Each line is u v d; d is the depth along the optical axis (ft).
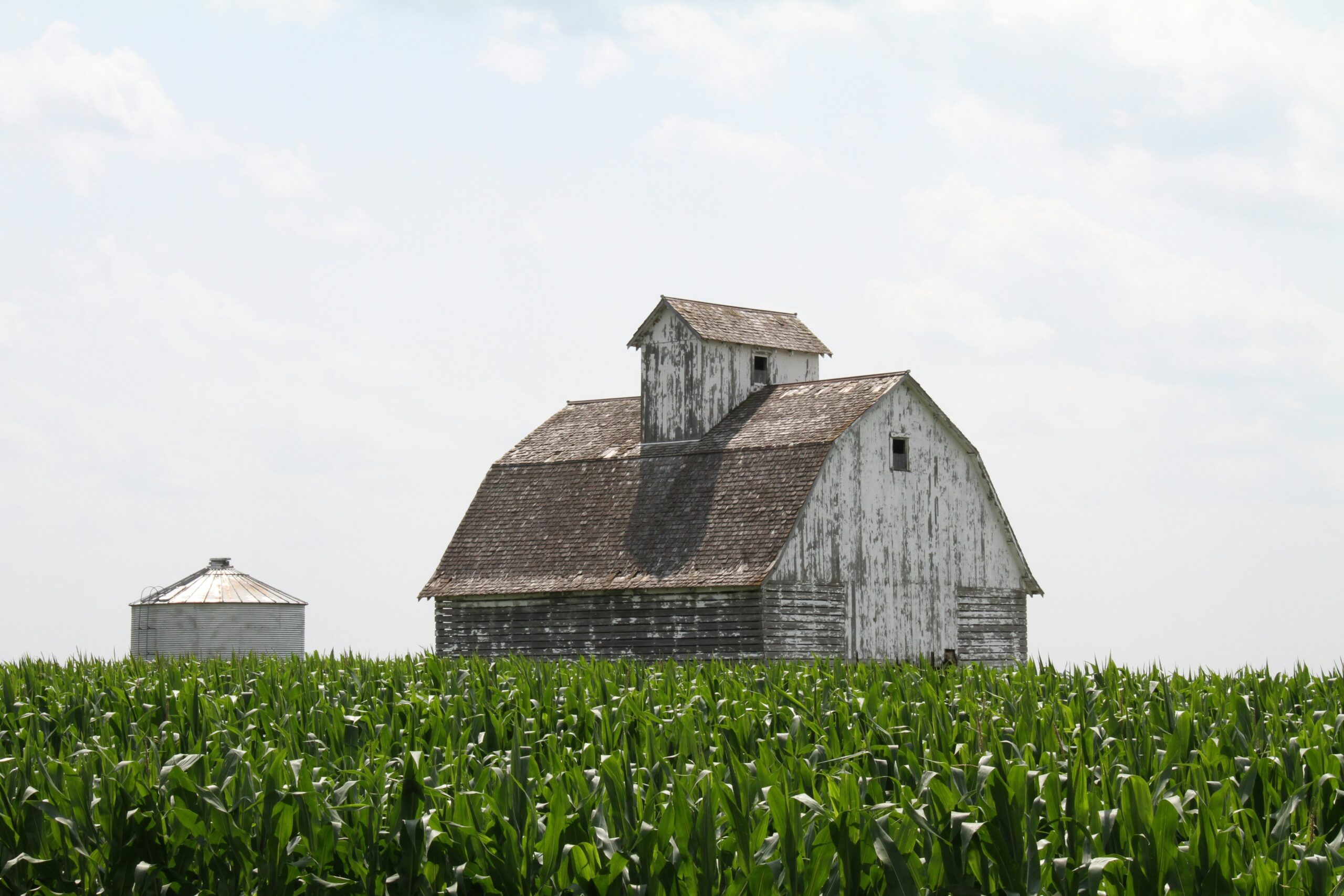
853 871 30.27
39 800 37.65
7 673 71.82
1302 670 64.95
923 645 138.41
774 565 125.39
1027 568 149.07
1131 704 57.82
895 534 137.28
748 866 31.71
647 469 144.15
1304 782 38.37
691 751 45.01
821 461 130.93
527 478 152.35
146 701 67.21
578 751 49.14
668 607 131.54
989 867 30.19
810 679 70.74
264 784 36.17
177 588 173.17
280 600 172.14
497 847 33.22
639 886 31.89
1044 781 33.35
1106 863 28.63
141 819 36.37
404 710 59.72
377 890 35.06
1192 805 34.42
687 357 146.41
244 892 35.86
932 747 43.52
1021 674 69.00
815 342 155.33
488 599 142.72
